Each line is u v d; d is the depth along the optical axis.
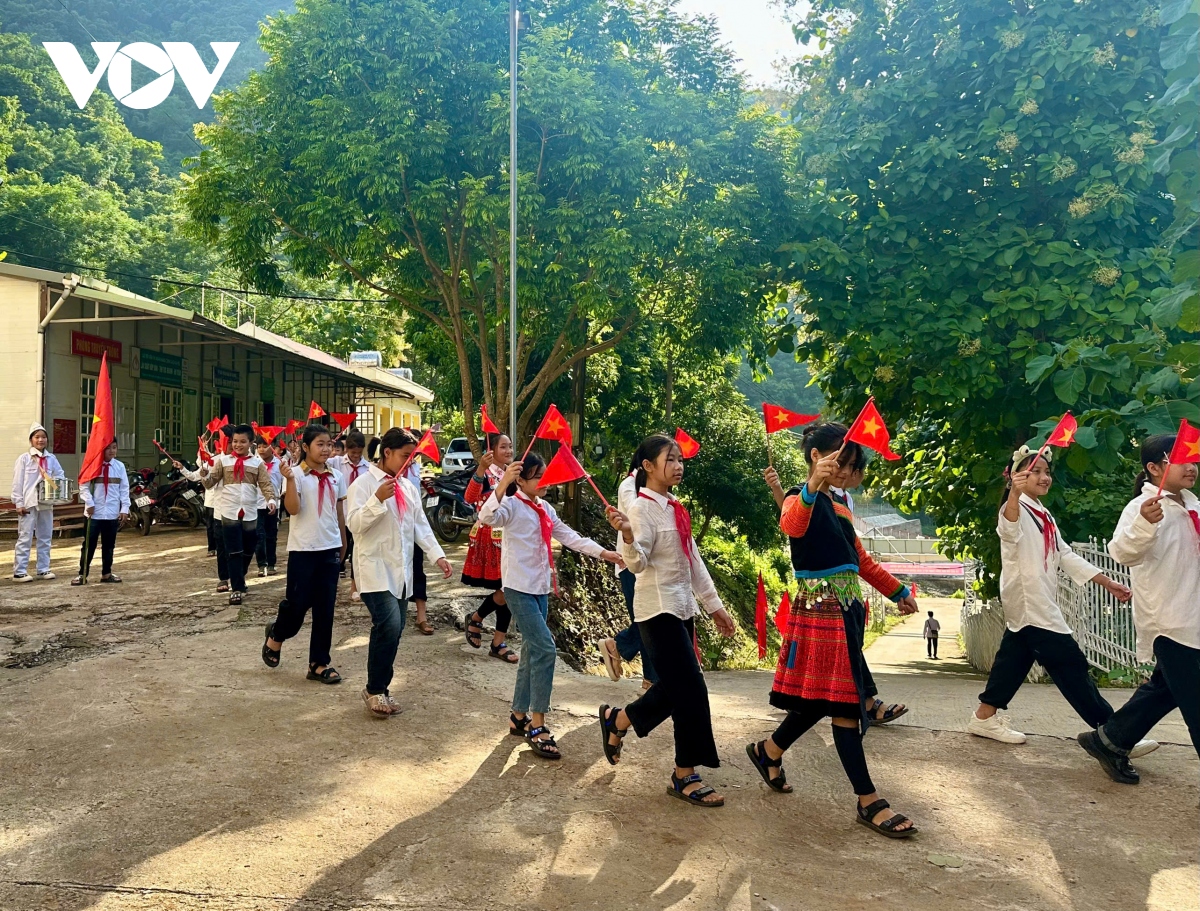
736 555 25.33
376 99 11.44
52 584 10.09
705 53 13.42
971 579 15.95
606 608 12.96
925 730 5.28
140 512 15.27
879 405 10.38
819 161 10.37
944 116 9.92
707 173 12.14
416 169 11.75
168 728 5.02
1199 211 3.86
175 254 36.09
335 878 3.30
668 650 4.07
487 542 7.11
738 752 4.87
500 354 13.57
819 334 11.11
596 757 4.75
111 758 4.54
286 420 25.81
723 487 23.55
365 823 3.80
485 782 4.33
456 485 14.66
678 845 3.62
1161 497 4.15
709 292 12.49
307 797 4.07
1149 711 4.24
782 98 12.40
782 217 11.86
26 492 10.35
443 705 5.66
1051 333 9.23
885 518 52.22
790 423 4.24
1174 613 4.02
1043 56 8.95
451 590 9.70
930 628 20.59
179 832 3.67
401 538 5.38
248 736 4.91
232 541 8.80
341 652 7.05
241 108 12.79
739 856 3.52
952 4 10.11
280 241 13.28
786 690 3.88
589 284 11.66
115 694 5.67
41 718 5.19
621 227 11.88
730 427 24.33
